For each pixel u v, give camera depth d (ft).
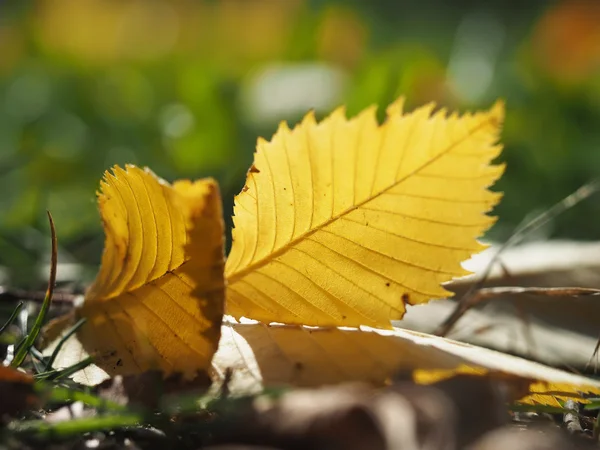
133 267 0.85
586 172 2.36
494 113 0.83
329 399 0.73
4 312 1.18
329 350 0.84
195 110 2.64
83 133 2.87
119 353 0.87
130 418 0.79
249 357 0.84
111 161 2.57
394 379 0.81
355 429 0.71
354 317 0.87
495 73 3.28
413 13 5.64
